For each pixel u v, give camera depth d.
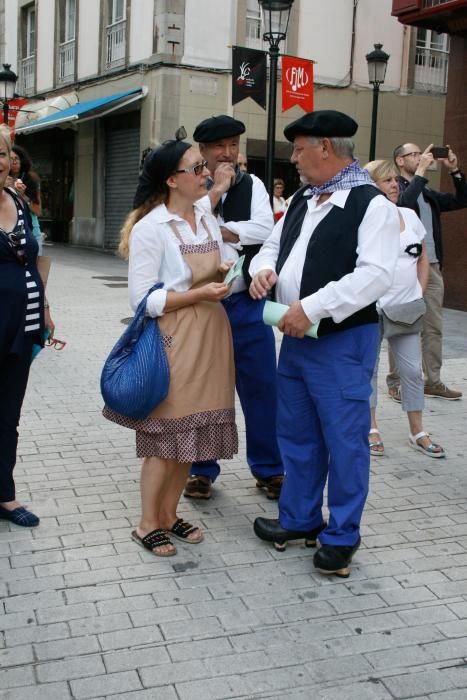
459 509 4.12
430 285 6.09
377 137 17.17
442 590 3.26
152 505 3.53
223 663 2.71
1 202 3.50
